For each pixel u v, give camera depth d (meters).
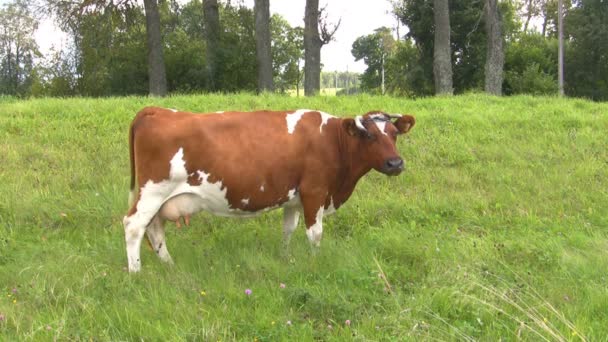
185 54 26.95
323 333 4.45
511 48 33.84
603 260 6.06
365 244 6.55
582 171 9.72
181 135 5.58
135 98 14.63
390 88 32.47
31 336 4.14
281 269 5.68
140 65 26.75
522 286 5.34
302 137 5.93
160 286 5.16
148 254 6.15
